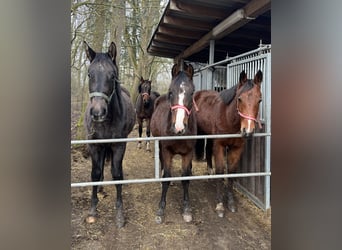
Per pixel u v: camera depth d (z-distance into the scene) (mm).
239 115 2455
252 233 2434
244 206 3000
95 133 2461
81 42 5684
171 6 3871
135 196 3221
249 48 6180
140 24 8281
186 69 2545
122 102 2570
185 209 2682
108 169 4262
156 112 3109
